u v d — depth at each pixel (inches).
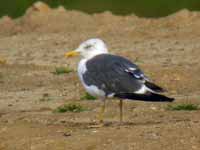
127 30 1066.7
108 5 1412.4
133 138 573.0
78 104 706.8
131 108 685.9
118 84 590.6
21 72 874.1
